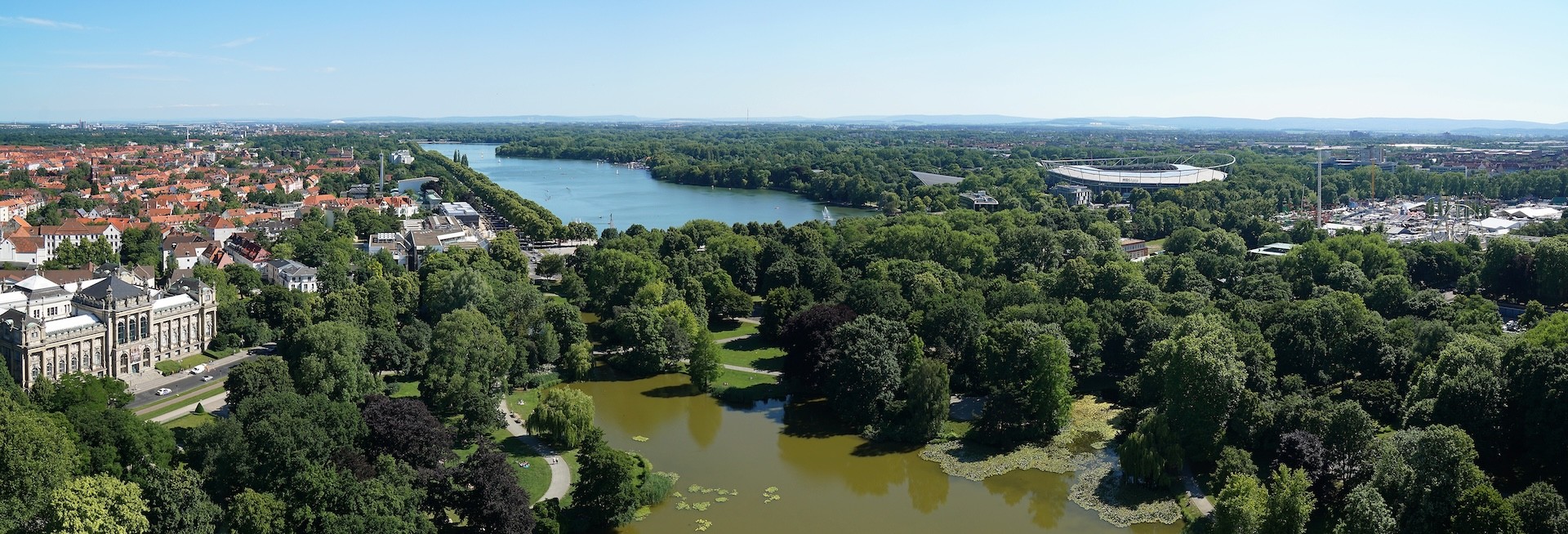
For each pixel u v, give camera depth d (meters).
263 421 198.62
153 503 181.62
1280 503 180.88
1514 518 169.00
